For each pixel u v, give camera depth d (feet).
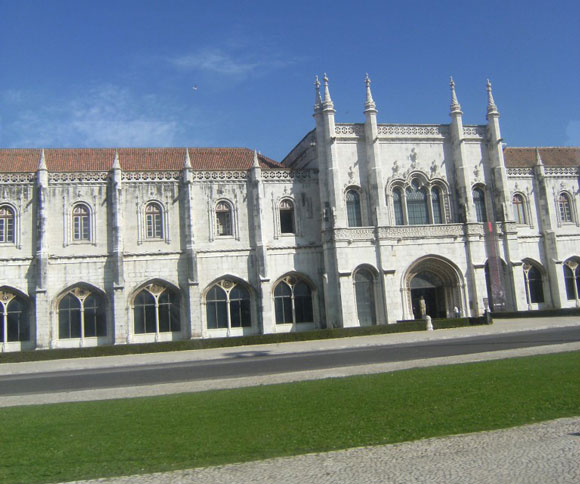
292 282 200.95
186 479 43.98
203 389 85.51
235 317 195.21
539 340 127.44
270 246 199.41
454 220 210.79
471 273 204.95
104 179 190.60
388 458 46.75
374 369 96.89
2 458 50.96
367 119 205.57
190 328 187.01
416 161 209.97
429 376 82.28
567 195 231.30
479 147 216.54
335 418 60.18
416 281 207.72
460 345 128.88
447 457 46.21
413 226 202.28
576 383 70.08
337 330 172.76
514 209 223.92
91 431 59.16
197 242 194.39
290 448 50.60
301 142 225.56
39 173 184.24
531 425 54.29
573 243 227.40
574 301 223.71
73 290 184.85
